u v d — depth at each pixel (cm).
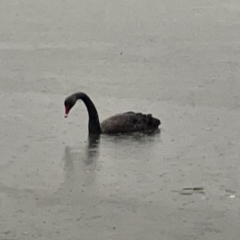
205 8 5147
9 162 2125
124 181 1994
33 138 2316
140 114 2391
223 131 2381
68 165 2097
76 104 2697
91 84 3006
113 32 4247
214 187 1961
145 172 2053
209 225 1756
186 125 2442
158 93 2859
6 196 1905
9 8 5188
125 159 2145
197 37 4084
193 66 3338
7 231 1727
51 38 4066
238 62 3422
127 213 1814
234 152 2200
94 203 1864
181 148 2230
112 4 5366
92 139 2297
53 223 1766
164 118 2517
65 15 4891
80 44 3891
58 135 2341
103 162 2122
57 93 2861
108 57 3550
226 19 4684
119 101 2738
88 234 1711
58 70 3262
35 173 2047
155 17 4788
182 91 2884
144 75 3162
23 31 4291
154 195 1912
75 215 1803
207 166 2095
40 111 2598
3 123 2458
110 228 1739
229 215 1805
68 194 1917
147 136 2330
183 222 1770
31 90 2903
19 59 3500
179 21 4616
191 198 1895
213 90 2895
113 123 2347
